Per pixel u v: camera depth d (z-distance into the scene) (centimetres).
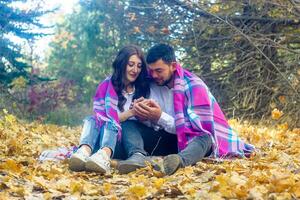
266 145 711
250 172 456
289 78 1273
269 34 1279
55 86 1728
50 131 1016
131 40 1507
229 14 1349
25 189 400
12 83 1630
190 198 366
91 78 2341
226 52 1363
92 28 1936
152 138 562
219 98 1366
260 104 1297
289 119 1223
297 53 1220
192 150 510
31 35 1742
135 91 562
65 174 482
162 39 1437
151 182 438
